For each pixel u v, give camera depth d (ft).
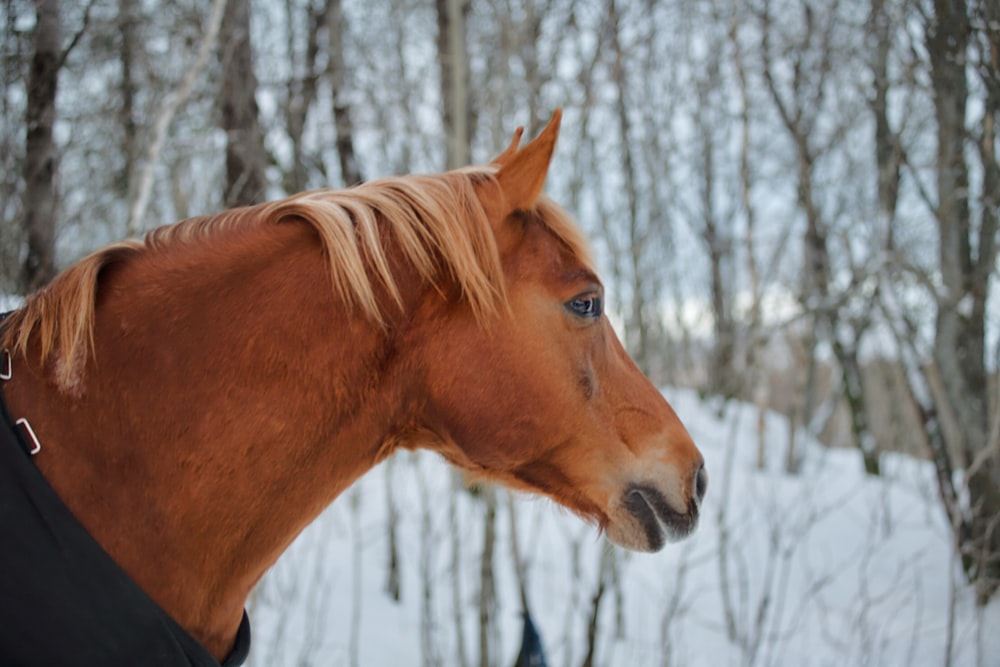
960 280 16.44
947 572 19.57
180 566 4.44
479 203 5.13
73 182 16.30
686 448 5.77
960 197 16.22
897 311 17.19
